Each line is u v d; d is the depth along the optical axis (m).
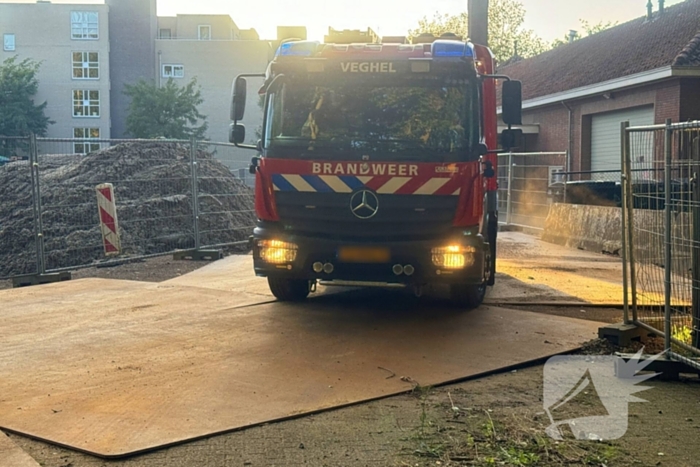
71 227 14.43
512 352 6.62
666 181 6.13
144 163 17.47
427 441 4.62
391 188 7.27
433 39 8.62
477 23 15.19
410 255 7.24
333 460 4.34
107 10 56.25
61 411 5.07
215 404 5.22
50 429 4.73
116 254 12.49
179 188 16.70
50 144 21.33
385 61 7.46
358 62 7.50
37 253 10.93
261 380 5.77
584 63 27.48
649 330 6.76
